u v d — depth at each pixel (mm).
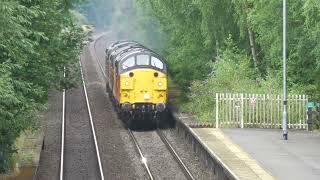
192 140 68750
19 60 44781
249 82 77812
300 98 69812
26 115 46875
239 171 48562
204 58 95000
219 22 88438
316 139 62969
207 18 87500
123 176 57219
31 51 45188
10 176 52625
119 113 86500
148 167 60156
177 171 59031
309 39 67812
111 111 96000
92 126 81188
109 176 57219
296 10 68562
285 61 62594
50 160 64062
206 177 56062
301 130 69125
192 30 94875
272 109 70438
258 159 53188
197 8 92375
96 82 127688
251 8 81062
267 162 51938
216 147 58719
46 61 59281
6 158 46781
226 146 59219
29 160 57938
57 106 99250
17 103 44000
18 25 42000
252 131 68188
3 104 41812
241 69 80125
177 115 81688
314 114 69312
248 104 70938
